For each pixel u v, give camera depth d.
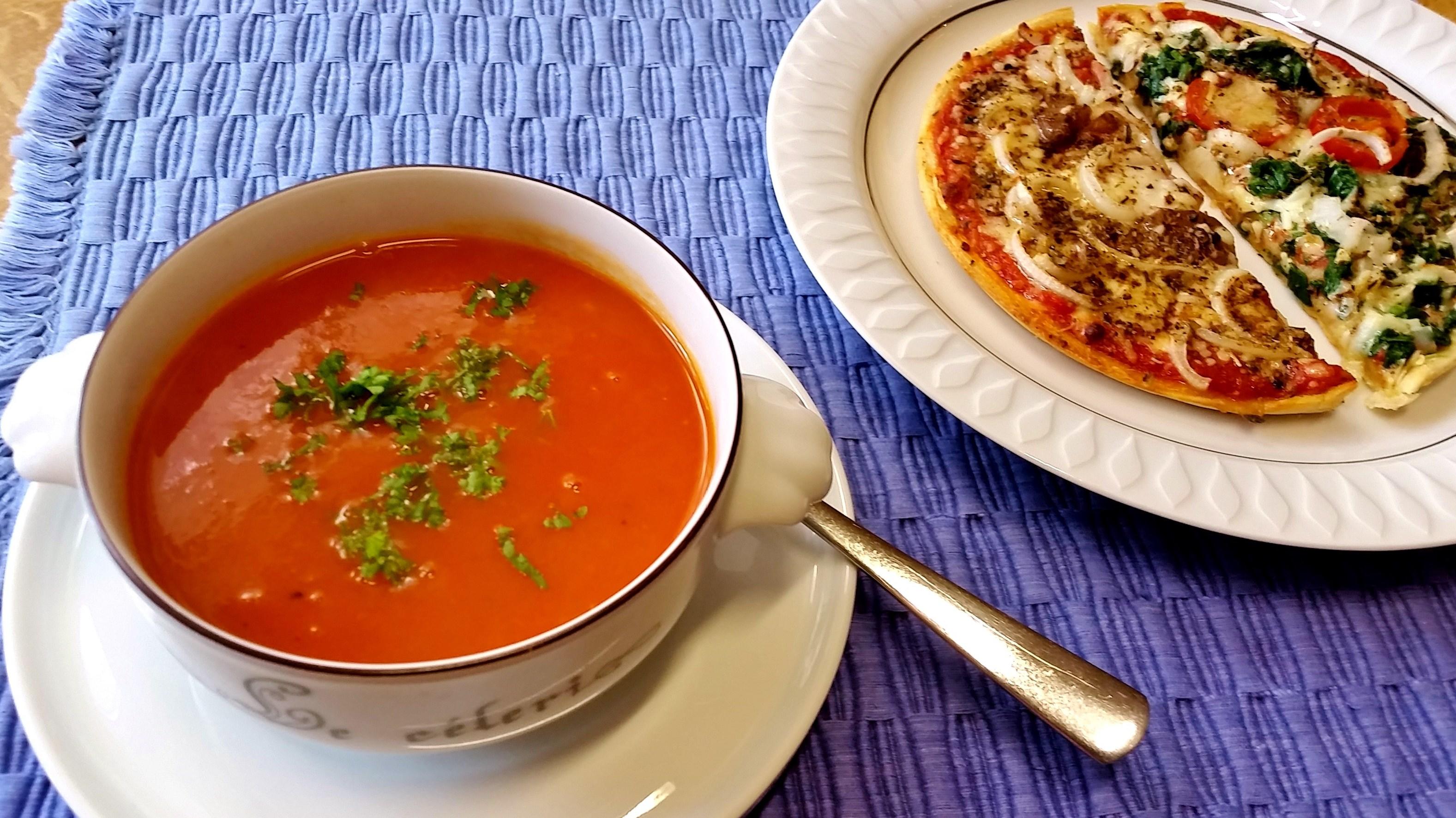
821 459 0.22
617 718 0.22
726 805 0.21
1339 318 0.43
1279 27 0.52
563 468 0.22
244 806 0.20
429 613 0.20
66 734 0.20
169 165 0.35
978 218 0.40
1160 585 0.31
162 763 0.20
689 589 0.20
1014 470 0.32
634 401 0.22
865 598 0.28
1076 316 0.37
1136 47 0.52
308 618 0.19
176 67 0.38
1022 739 0.27
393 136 0.38
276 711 0.17
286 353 0.22
